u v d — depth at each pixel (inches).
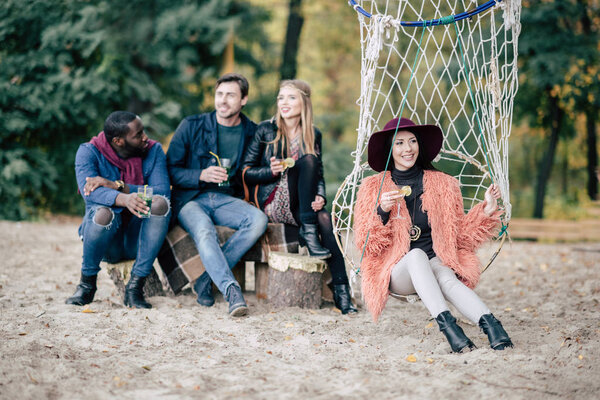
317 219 180.2
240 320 158.9
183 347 133.0
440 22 143.6
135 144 168.1
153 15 492.1
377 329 155.0
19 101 481.1
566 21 557.3
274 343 138.5
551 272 273.0
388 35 146.6
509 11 143.0
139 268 169.3
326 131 745.6
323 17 765.9
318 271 176.7
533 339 139.9
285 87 183.6
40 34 491.2
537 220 538.0
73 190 535.5
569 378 111.7
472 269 141.8
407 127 144.6
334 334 147.8
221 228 179.9
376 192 146.0
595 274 261.1
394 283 141.5
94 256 165.6
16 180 487.8
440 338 144.5
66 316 155.3
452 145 621.0
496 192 145.3
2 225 406.6
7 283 206.5
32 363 117.6
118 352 128.2
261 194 185.3
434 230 142.1
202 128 186.2
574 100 583.5
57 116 481.4
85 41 482.6
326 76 824.9
